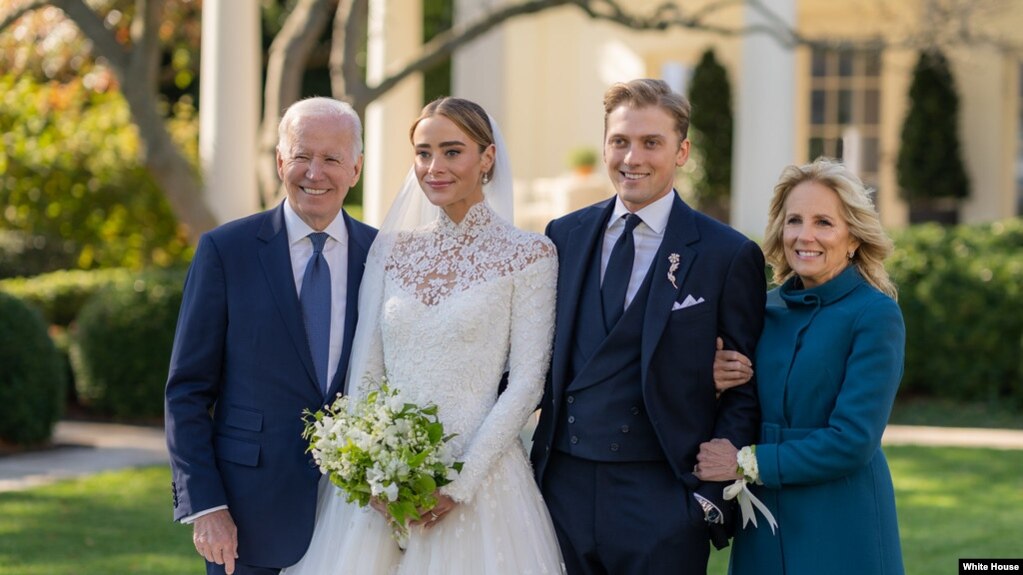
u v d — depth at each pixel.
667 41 14.00
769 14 9.52
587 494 3.65
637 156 3.61
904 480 7.32
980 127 13.17
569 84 14.39
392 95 12.16
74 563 5.63
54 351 8.91
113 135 12.81
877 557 3.38
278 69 9.70
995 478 7.35
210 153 10.94
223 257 3.79
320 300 3.81
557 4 9.40
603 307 3.68
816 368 3.43
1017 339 9.88
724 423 3.59
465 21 12.70
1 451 8.49
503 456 3.72
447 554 3.65
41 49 12.28
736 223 10.77
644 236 3.72
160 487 7.29
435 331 3.65
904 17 13.16
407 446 3.42
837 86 13.77
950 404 10.03
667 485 3.59
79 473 7.77
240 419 3.71
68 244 15.15
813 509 3.40
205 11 11.11
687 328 3.59
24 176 12.97
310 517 3.72
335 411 3.71
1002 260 9.99
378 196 12.19
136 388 9.83
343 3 10.02
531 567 3.66
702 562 3.62
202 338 3.74
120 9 11.76
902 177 13.30
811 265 3.48
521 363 3.68
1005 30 12.76
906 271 10.18
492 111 12.77
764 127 10.52
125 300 9.83
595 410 3.62
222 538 3.61
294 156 3.73
